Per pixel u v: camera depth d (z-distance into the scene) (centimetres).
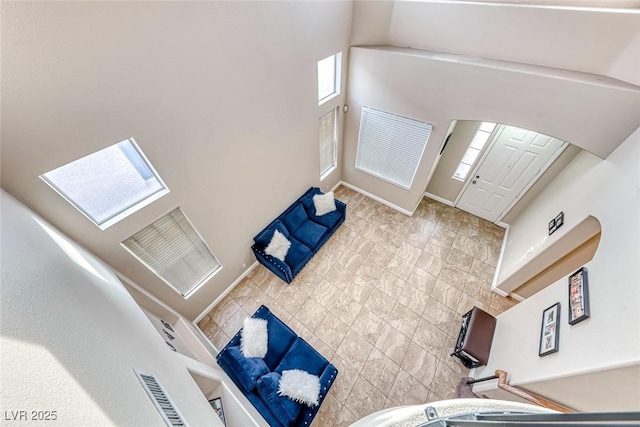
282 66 329
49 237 183
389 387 350
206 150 295
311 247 475
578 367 210
